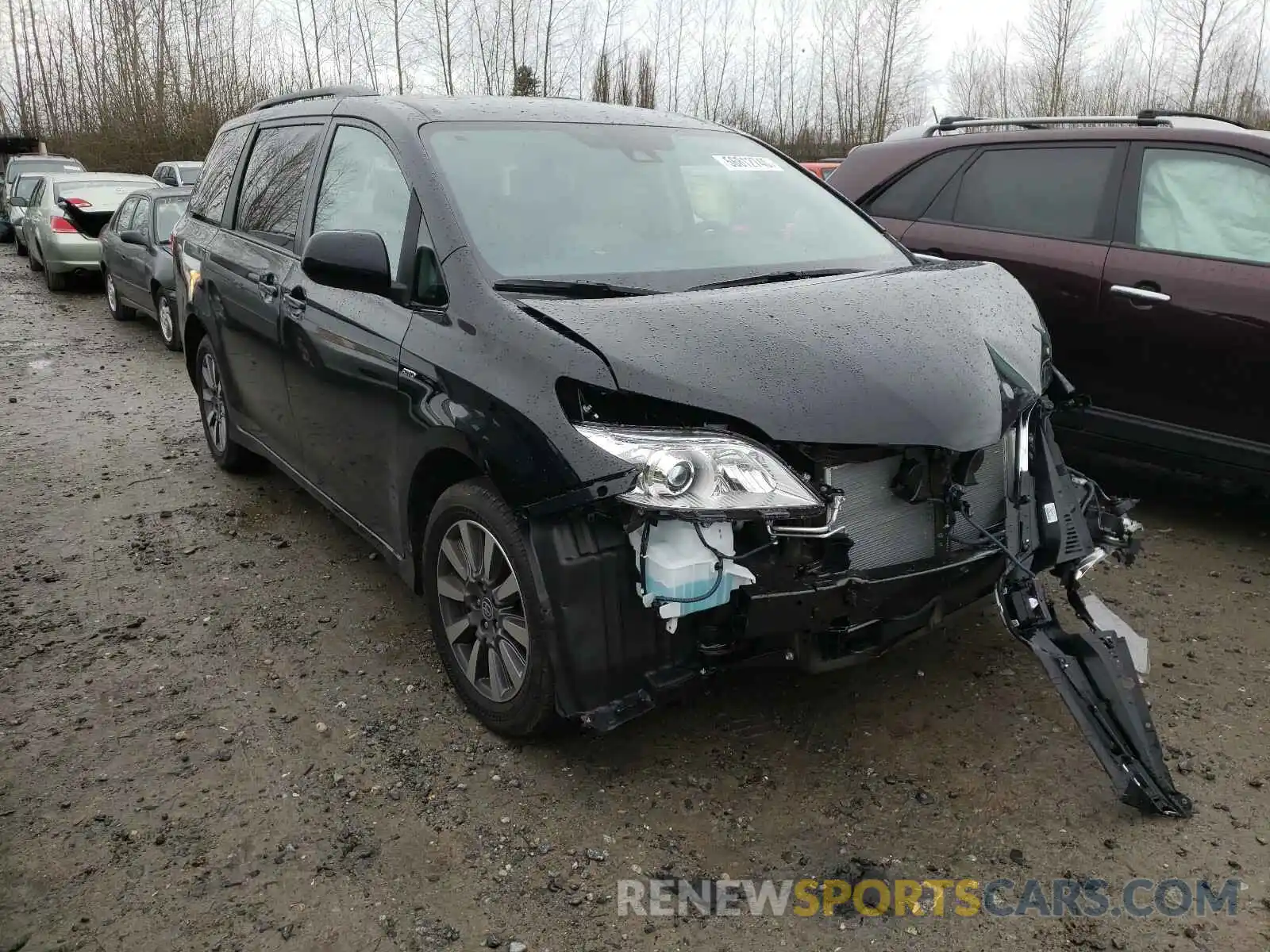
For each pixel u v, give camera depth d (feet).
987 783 9.43
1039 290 16.10
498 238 10.42
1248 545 14.79
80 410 23.90
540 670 9.08
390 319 10.83
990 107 101.81
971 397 8.70
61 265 42.93
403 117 11.90
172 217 32.50
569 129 12.36
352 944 7.72
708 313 9.03
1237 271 14.07
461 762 9.87
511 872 8.42
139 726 10.60
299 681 11.46
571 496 8.39
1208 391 14.39
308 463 13.97
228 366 16.58
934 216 17.81
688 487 8.05
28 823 9.09
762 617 8.44
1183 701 10.72
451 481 10.73
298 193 13.94
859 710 10.61
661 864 8.48
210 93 104.32
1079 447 16.20
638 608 8.64
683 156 12.71
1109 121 16.24
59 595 13.75
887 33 98.02
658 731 10.27
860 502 8.80
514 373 8.96
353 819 9.11
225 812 9.21
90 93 119.65
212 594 13.74
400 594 13.66
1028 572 9.31
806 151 96.12
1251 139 14.44
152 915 8.01
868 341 8.91
